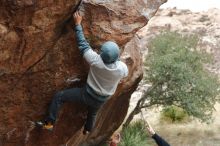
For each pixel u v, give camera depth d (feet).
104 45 19.15
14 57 19.70
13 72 20.30
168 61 54.29
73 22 20.15
